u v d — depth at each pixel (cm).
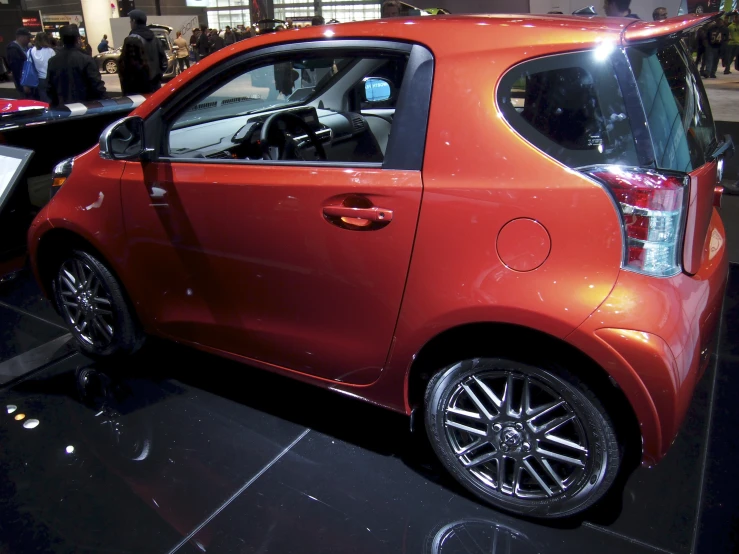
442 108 171
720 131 733
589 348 156
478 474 195
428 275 174
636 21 176
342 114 256
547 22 172
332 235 187
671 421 160
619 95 154
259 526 189
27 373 274
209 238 214
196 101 219
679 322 157
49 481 208
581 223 155
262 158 227
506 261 163
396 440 230
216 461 218
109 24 2544
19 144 338
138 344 273
